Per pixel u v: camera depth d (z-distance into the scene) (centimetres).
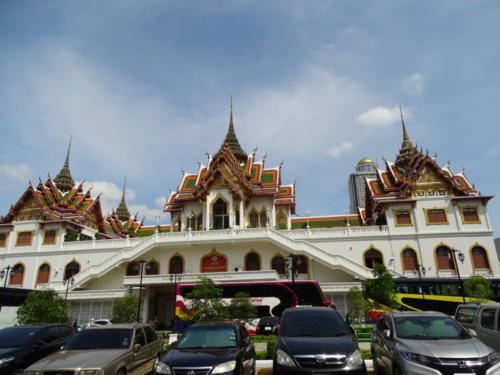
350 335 1039
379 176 4531
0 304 3281
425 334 1034
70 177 5697
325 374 878
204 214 4394
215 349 1034
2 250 4594
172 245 3994
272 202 4509
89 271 3997
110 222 5847
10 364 1152
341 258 3559
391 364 988
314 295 2938
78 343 1138
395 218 3916
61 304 2450
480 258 3631
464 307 1482
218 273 3497
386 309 2783
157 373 937
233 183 4400
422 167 4081
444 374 859
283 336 1037
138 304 3244
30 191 4794
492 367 870
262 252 3903
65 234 4600
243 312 2403
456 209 3834
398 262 3753
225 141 5706
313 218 4997
